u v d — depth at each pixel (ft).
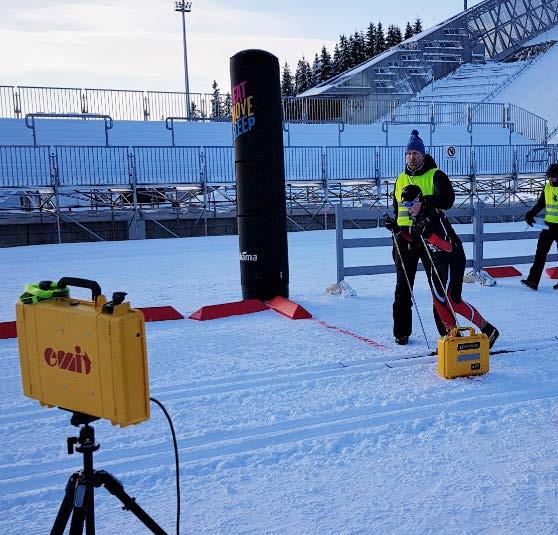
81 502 5.65
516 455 10.52
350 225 64.18
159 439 11.37
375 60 147.54
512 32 168.35
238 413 12.60
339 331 19.90
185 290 28.19
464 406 12.98
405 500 9.06
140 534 8.25
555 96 127.03
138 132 75.36
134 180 56.13
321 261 39.01
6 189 52.26
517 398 13.47
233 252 44.06
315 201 66.90
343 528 8.34
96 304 5.60
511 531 8.20
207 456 10.67
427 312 22.59
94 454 10.75
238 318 22.24
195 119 78.84
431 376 14.94
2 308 24.52
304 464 10.29
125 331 5.30
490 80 144.46
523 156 86.58
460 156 76.69
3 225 50.49
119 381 5.32
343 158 71.97
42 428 12.08
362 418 12.31
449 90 143.84
